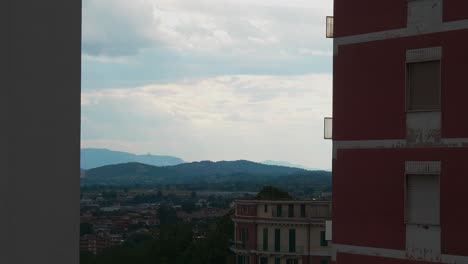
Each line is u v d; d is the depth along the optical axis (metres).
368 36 19.94
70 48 2.48
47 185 2.42
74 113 2.49
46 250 2.42
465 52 18.06
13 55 2.35
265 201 76.00
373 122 19.77
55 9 2.44
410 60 18.98
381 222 19.39
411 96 19.05
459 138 18.08
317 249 73.69
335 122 20.62
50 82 2.43
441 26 18.45
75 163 2.49
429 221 18.44
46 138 2.42
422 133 18.77
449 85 18.31
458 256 17.80
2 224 2.33
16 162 2.36
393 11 19.38
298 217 74.62
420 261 18.50
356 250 19.91
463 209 17.86
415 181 18.88
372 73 19.84
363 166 19.92
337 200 20.45
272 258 74.88
